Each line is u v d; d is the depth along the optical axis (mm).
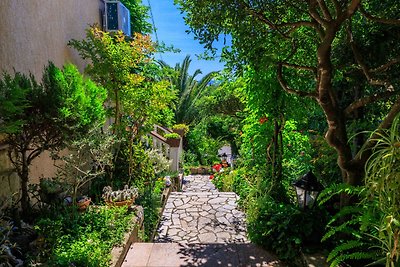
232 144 13977
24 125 3248
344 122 2938
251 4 2908
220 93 10500
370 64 3492
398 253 1601
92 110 3910
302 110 4277
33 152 3592
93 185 5551
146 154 6680
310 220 3225
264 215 3670
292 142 4953
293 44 3293
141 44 5516
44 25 4473
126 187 5039
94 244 3213
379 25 3311
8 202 3428
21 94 2822
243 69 3416
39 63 4289
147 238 4750
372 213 2102
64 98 3447
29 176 4012
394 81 3264
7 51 3520
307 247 3076
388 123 2395
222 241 4789
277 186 4391
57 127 3406
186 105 15727
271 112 4262
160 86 5758
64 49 5211
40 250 2967
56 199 3828
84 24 6141
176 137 9625
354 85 4047
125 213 4473
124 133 5812
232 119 10875
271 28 3066
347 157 2867
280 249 3234
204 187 9531
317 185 3348
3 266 2621
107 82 5414
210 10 2859
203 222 5586
